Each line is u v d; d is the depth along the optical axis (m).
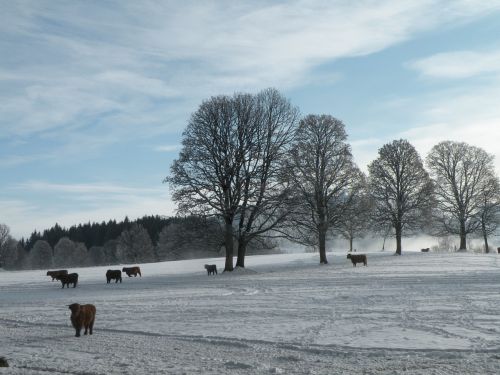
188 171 43.53
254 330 15.25
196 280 37.94
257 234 45.00
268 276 38.22
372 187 60.12
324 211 50.06
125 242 121.31
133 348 13.16
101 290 32.41
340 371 10.23
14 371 10.40
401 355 11.67
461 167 65.19
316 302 21.50
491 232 65.56
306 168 48.94
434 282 28.67
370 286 27.66
